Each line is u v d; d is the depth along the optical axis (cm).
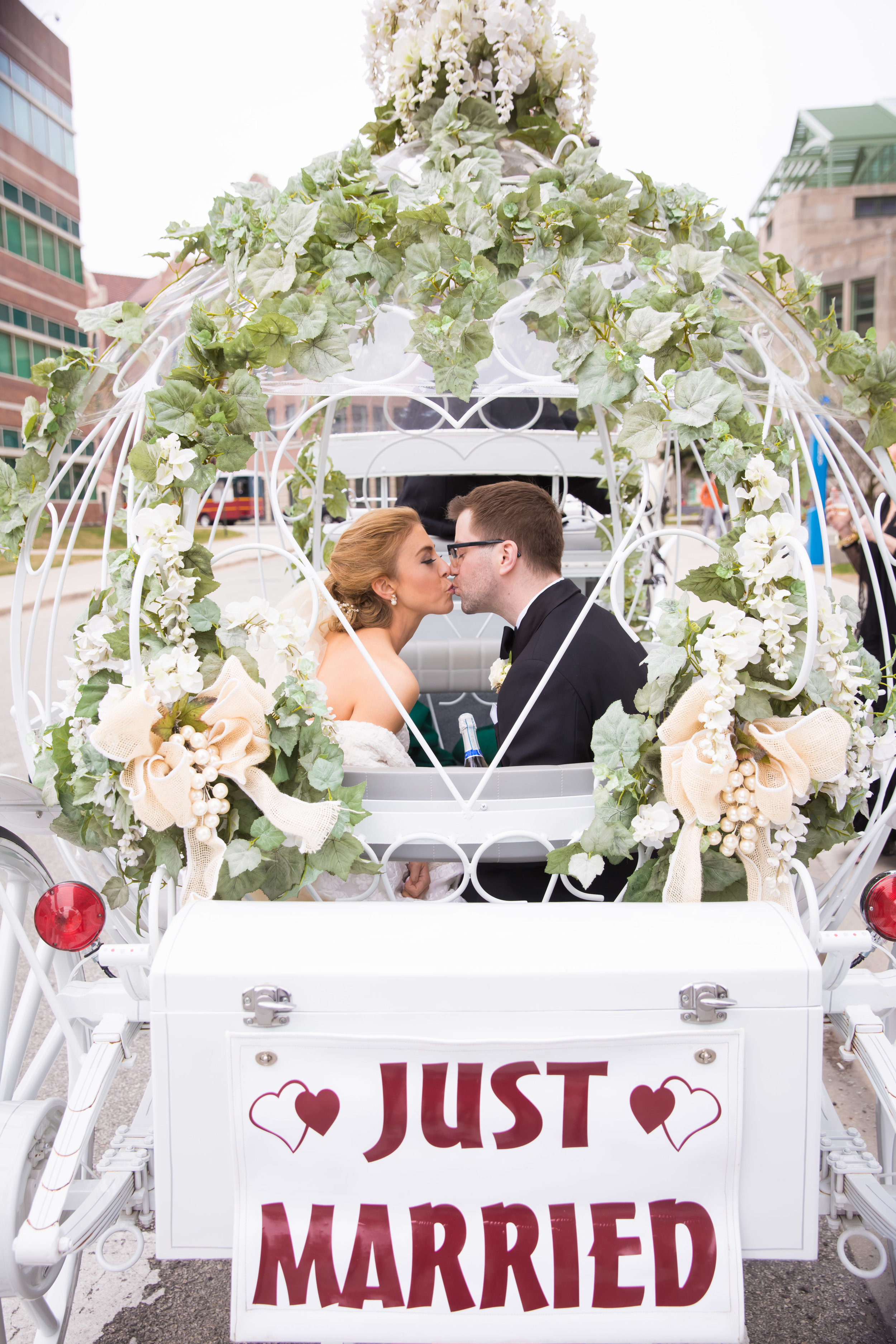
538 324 148
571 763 179
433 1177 114
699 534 144
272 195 160
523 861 157
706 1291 114
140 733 127
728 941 119
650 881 144
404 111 185
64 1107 144
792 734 130
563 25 183
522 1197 115
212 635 139
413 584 211
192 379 140
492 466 339
